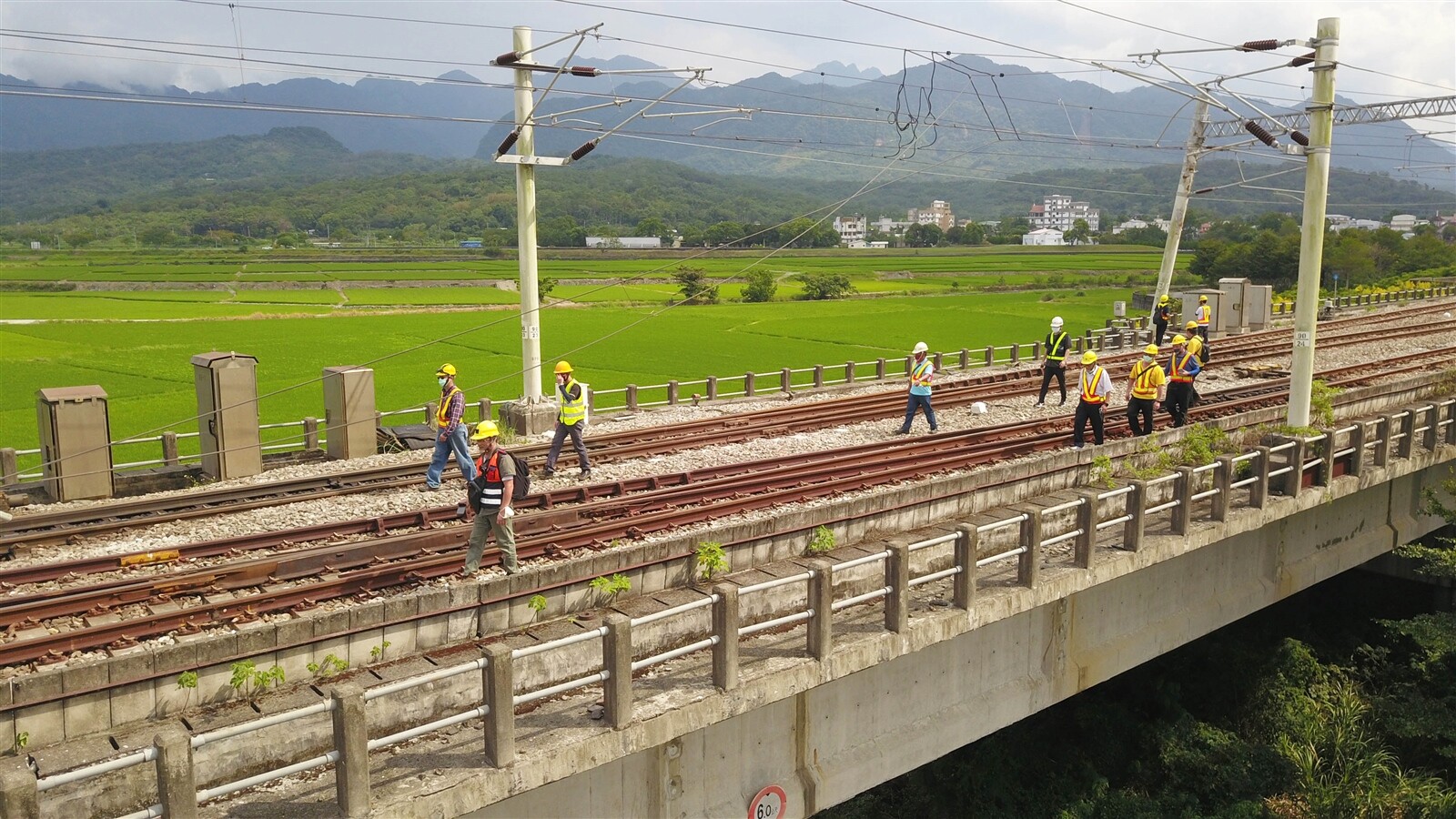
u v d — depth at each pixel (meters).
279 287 104.31
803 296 101.69
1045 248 174.75
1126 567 14.59
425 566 12.71
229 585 12.48
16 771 6.84
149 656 9.15
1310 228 19.34
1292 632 23.95
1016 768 20.19
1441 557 18.89
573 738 9.44
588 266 122.38
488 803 8.80
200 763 8.70
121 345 58.41
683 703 10.23
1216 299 44.97
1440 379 26.75
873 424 24.64
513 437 22.30
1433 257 95.75
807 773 11.86
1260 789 18.69
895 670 12.65
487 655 8.81
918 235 193.88
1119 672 15.73
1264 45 19.12
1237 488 17.80
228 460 18.98
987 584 13.66
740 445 22.03
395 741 8.35
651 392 43.97
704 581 12.89
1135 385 20.92
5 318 72.06
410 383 46.00
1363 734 19.83
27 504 17.41
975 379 31.47
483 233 191.00
